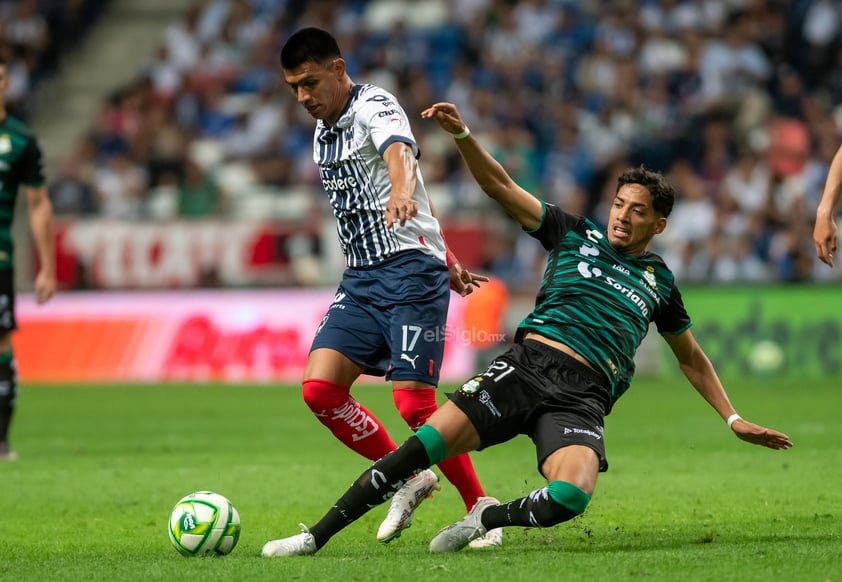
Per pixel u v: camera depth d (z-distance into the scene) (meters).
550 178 78.19
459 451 19.34
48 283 35.88
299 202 77.06
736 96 81.00
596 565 17.78
